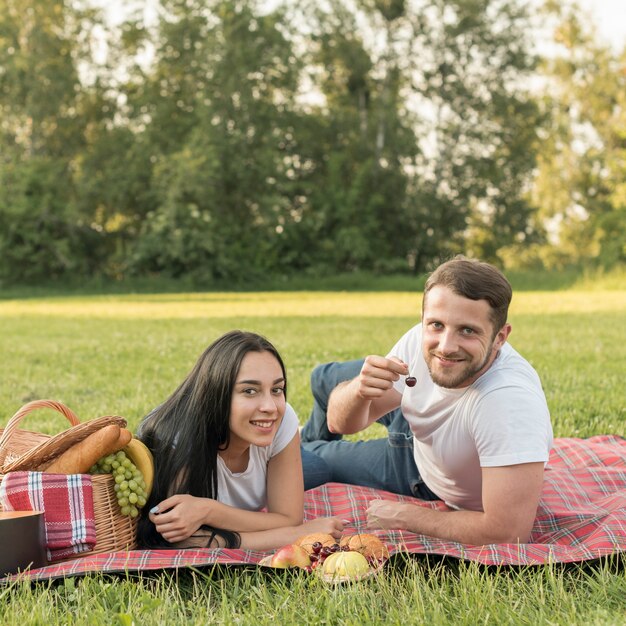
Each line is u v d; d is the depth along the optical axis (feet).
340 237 132.46
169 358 35.86
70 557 10.94
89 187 127.13
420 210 135.54
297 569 10.28
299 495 12.42
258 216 132.77
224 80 126.72
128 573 10.13
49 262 124.36
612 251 126.31
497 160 140.77
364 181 134.21
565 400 23.66
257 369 11.43
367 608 9.11
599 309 65.31
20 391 27.22
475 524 11.27
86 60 133.39
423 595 9.44
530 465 10.84
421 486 14.15
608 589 9.64
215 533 11.54
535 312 62.08
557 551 10.69
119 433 11.23
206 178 121.29
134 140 131.64
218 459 11.94
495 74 137.28
